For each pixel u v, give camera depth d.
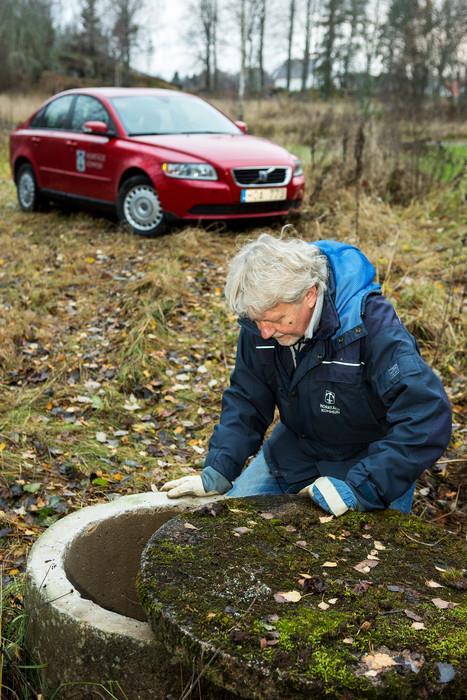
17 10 39.16
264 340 2.46
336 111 17.03
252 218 7.80
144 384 4.86
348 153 10.09
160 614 1.80
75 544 2.31
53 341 5.47
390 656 1.67
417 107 13.10
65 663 1.98
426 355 5.21
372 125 11.55
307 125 15.35
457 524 3.54
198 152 7.55
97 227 8.34
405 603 1.87
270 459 2.74
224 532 2.18
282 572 1.98
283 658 1.65
